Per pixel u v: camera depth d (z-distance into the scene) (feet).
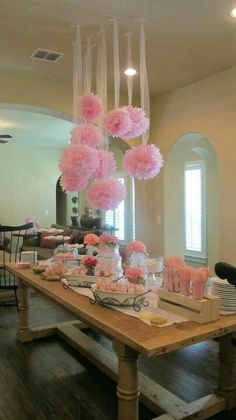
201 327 6.02
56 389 8.76
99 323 6.34
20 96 14.23
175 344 5.42
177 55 12.22
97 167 8.31
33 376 9.39
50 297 8.30
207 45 11.46
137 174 8.41
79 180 8.21
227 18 9.84
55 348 11.17
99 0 8.89
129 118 8.41
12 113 20.13
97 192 8.46
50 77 14.46
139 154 8.25
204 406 7.51
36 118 21.47
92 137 8.51
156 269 8.85
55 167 32.35
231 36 10.88
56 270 9.47
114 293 7.06
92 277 8.57
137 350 5.48
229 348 7.83
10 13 9.46
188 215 22.50
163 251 17.12
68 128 24.48
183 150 17.08
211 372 9.61
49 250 22.29
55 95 14.90
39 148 31.60
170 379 9.23
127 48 11.51
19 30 10.42
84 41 11.09
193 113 15.17
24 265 11.13
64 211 34.55
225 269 6.91
